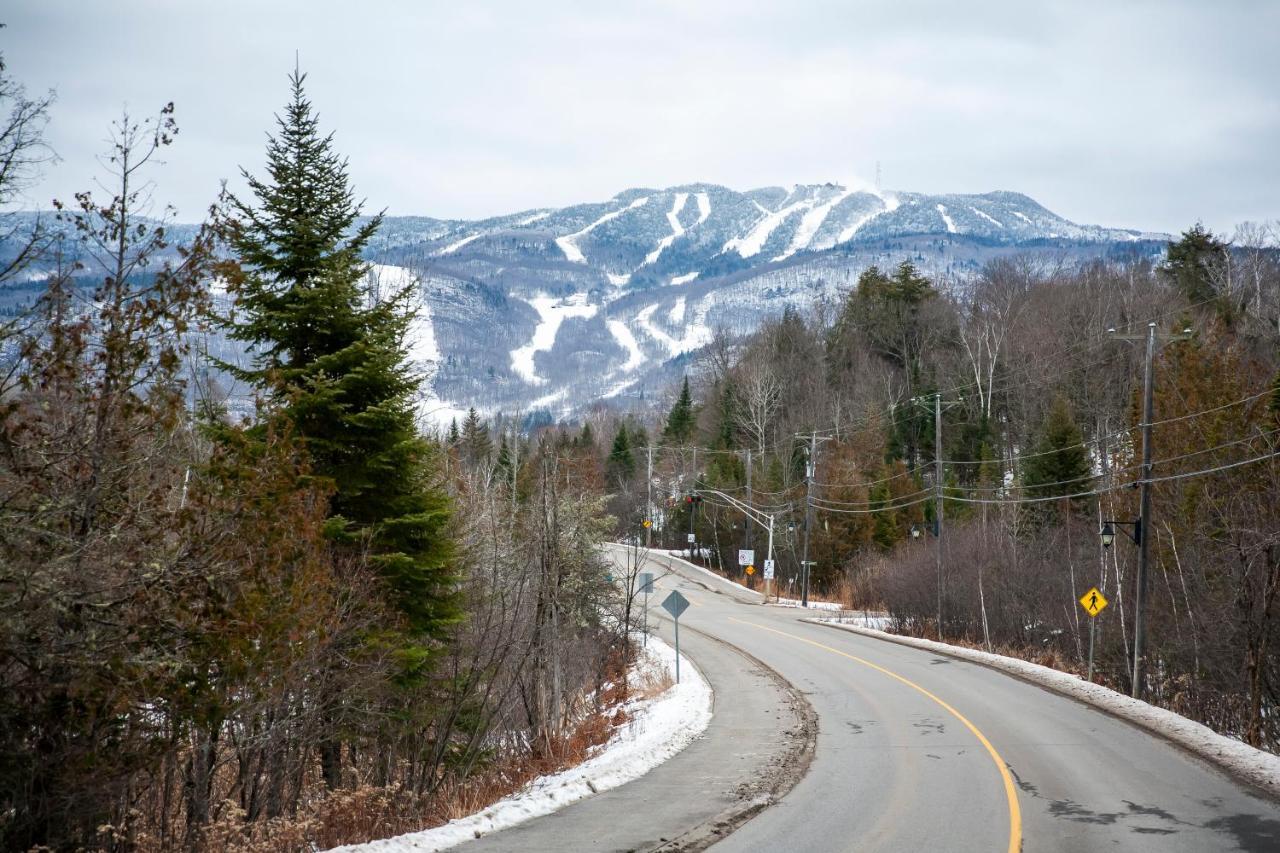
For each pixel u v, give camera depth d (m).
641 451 98.12
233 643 11.76
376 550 19.39
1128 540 36.22
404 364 20.05
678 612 29.95
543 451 26.34
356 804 15.02
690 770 16.47
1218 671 27.97
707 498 80.94
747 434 92.56
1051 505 52.34
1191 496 30.53
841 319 104.88
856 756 17.73
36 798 11.20
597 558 36.97
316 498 14.83
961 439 75.88
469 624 21.41
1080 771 16.31
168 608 11.44
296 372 18.39
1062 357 69.75
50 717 11.11
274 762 15.56
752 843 11.59
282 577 13.12
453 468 28.73
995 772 16.23
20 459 10.77
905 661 34.53
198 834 13.26
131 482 11.65
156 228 11.87
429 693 20.28
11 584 10.25
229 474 12.47
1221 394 30.56
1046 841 11.79
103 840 12.57
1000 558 45.31
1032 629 40.69
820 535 70.25
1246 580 25.17
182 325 11.84
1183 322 54.16
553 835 11.87
